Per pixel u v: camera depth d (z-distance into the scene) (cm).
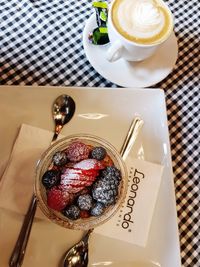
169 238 29
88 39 35
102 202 26
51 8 36
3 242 28
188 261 30
